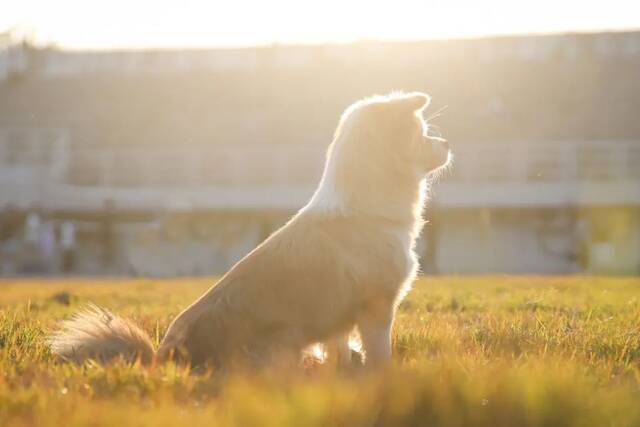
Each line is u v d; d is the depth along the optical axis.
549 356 5.98
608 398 4.53
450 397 4.39
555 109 63.72
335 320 6.29
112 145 62.72
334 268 6.23
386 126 6.67
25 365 5.81
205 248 52.75
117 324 6.20
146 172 58.12
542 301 11.57
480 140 59.38
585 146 53.47
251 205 52.62
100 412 4.29
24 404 4.55
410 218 6.73
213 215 52.97
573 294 14.04
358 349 7.02
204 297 6.32
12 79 73.44
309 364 6.29
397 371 4.86
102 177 58.38
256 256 6.32
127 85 72.81
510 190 50.16
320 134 63.09
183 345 6.07
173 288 20.36
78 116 67.69
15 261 50.53
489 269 49.91
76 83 73.38
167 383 5.11
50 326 8.91
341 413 4.26
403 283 6.58
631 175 52.62
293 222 6.49
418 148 6.81
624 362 6.12
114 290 19.55
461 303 12.11
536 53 71.81
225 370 5.79
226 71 74.19
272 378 5.07
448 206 50.09
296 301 6.15
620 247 49.53
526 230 50.28
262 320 6.10
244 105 68.62
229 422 4.20
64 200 53.25
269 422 4.14
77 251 52.56
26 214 53.09
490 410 4.34
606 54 70.88
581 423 4.26
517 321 8.63
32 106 69.31
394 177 6.63
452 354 5.78
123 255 52.62
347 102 68.00
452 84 68.62
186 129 65.00
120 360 5.60
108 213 53.03
